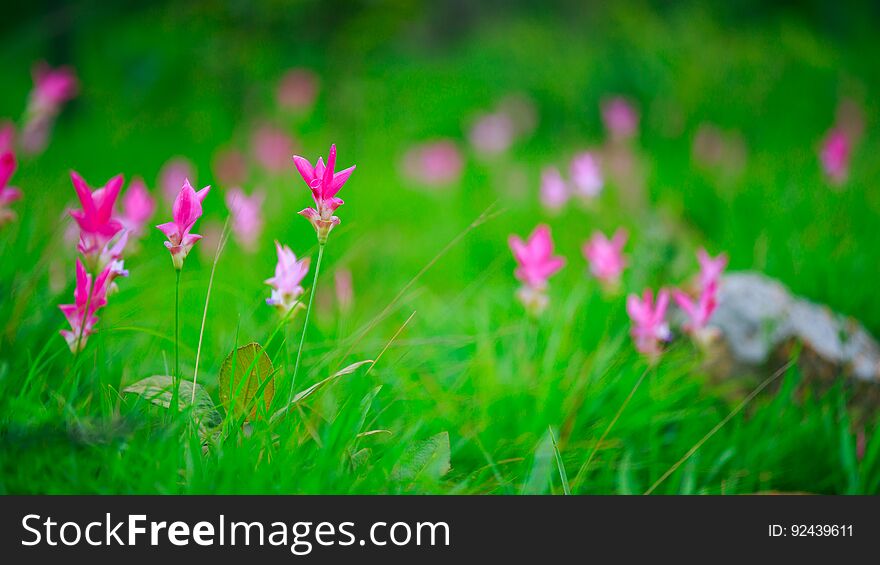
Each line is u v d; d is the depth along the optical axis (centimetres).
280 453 254
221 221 402
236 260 340
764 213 418
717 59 849
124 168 597
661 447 284
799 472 279
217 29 754
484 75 975
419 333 304
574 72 896
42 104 324
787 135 707
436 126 842
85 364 269
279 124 696
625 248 384
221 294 314
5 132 317
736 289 303
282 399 258
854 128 553
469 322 314
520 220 453
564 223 434
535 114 827
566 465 271
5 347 266
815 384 292
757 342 295
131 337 280
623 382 286
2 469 247
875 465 278
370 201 517
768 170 526
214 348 286
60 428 248
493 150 625
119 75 852
